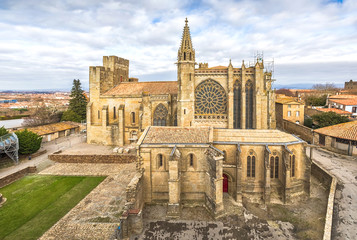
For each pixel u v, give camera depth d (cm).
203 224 2828
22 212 3155
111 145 6231
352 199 3159
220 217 2959
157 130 3566
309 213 2989
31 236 2636
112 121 6394
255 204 3250
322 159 4750
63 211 3175
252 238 2558
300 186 3434
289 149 3366
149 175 3262
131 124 6238
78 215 3041
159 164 3275
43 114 8919
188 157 3244
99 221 2908
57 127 7444
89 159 5181
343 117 6300
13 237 2616
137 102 6162
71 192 3750
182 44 4912
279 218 2906
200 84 5072
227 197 3406
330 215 2766
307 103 10112
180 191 3206
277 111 8325
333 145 5294
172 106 5625
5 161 4816
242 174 3419
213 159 2930
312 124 7012
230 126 4941
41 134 6550
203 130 3538
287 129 7419
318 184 3828
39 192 3759
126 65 7869
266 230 2684
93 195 3603
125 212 2650
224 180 3528
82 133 7994
